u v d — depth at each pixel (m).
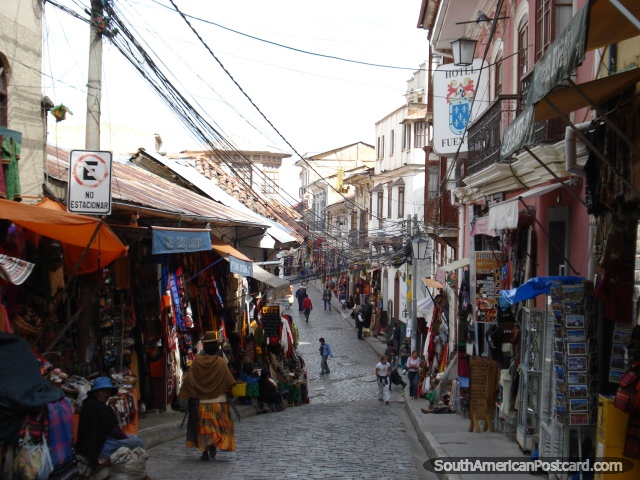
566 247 12.02
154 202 13.53
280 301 32.91
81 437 8.26
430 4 22.11
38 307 10.13
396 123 47.38
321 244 49.00
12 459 7.25
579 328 8.77
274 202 36.62
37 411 7.39
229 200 24.05
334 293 68.00
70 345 11.03
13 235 9.27
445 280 23.33
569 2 12.52
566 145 9.55
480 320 14.99
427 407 19.33
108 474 8.41
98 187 9.15
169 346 14.09
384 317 43.97
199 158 29.75
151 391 14.09
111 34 10.12
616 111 8.12
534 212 13.21
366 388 27.84
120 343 12.31
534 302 13.25
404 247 30.45
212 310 17.77
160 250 11.91
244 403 18.47
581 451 8.56
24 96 11.06
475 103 17.95
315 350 38.62
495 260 15.23
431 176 31.55
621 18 6.13
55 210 8.46
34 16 11.38
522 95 13.70
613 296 8.52
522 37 15.33
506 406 13.12
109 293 12.18
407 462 11.48
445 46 23.23
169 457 11.19
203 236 13.13
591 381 8.68
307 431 14.82
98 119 10.14
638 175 7.65
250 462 10.90
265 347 22.36
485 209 18.36
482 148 15.51
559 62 6.03
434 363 23.94
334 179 73.81
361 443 13.33
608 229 8.85
